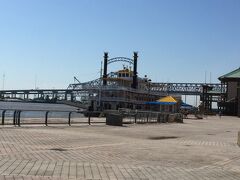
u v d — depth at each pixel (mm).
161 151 16938
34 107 159125
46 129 26906
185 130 36188
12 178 9344
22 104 185250
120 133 27453
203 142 23156
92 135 24016
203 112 111812
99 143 19297
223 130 40156
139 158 14484
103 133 26484
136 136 25906
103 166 12008
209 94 157250
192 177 11062
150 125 41406
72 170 10977
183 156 15648
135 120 43938
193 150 17969
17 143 17250
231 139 26844
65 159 13047
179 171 11961
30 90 176375
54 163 11961
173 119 52844
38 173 10211
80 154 14648
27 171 10375
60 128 29000
